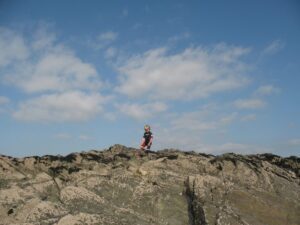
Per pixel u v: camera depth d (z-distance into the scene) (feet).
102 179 74.23
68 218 59.06
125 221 63.41
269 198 73.41
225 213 66.33
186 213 68.80
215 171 80.69
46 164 81.87
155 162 82.74
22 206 63.41
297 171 86.99
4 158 79.66
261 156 95.81
